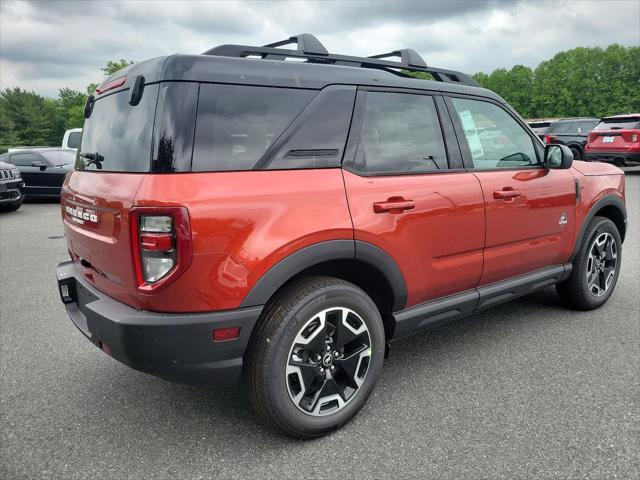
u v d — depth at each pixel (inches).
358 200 98.5
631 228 288.2
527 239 134.3
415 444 95.8
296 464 91.0
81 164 110.6
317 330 94.3
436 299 118.4
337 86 101.0
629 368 124.0
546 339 142.5
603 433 97.3
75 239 106.4
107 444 98.1
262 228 86.2
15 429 103.5
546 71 3240.7
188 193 80.9
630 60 2933.1
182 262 80.0
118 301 91.6
